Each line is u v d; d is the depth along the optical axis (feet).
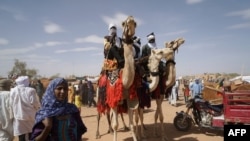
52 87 12.02
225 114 28.71
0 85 21.93
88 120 46.16
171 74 28.94
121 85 24.12
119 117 45.06
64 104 12.25
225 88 30.73
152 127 35.88
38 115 11.90
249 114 27.61
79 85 77.20
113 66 25.31
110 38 25.85
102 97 28.71
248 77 88.79
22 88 20.74
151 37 30.86
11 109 20.48
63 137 11.84
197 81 51.44
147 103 28.04
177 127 32.91
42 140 11.59
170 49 28.55
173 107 59.67
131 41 23.99
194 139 28.94
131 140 29.40
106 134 33.22
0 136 20.26
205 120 31.12
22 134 20.29
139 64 26.73
